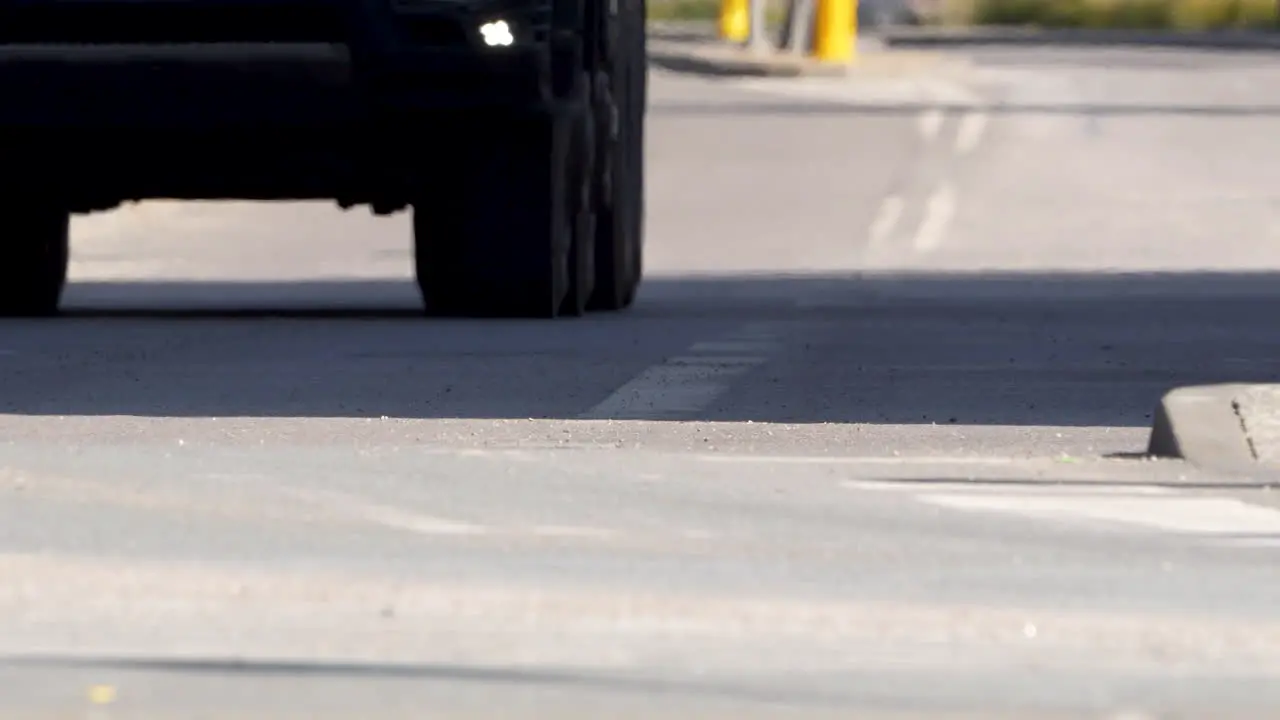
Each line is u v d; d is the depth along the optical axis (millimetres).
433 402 29172
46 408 28359
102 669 14445
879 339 39344
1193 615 16281
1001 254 66875
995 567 18031
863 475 22562
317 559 18031
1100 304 48406
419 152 40281
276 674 14344
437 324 41062
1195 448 23781
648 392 30531
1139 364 35125
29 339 38156
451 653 14961
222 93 39156
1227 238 71188
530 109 39656
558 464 23078
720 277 59031
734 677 14359
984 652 15141
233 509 20281
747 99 133000
